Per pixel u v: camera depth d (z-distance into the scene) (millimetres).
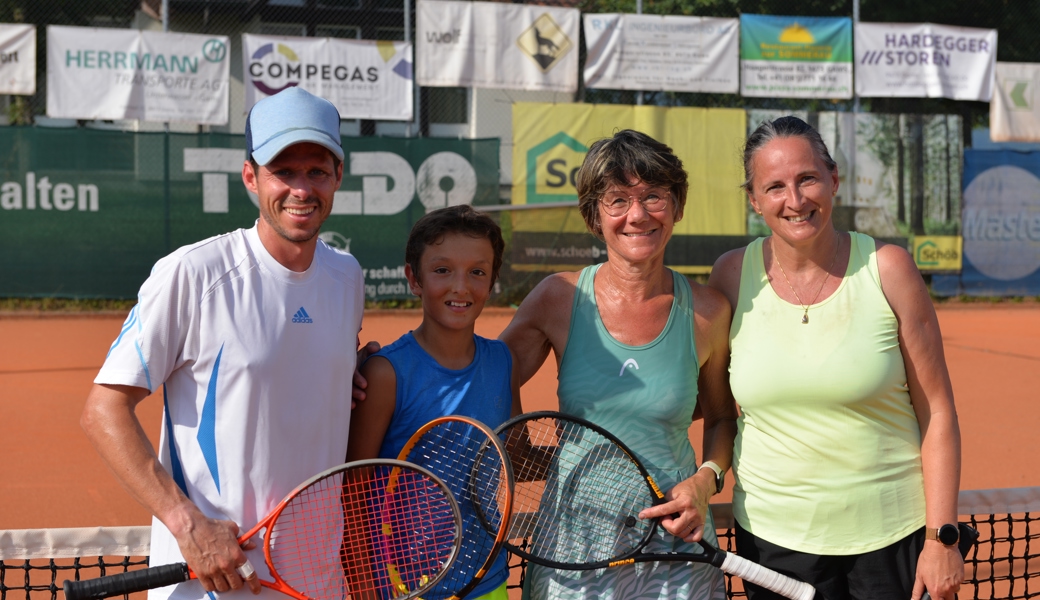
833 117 13398
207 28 15492
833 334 2111
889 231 13711
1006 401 7324
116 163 11922
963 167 13820
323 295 2020
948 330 11680
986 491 2795
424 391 2141
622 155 2104
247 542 1918
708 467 2244
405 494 2152
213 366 1904
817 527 2129
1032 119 13969
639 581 2215
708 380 2357
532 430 2977
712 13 15031
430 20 12141
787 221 2107
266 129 1896
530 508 2332
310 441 1986
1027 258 14102
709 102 14227
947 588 2049
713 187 13062
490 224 2162
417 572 2154
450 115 14945
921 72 13391
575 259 12883
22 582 3326
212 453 1919
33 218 11836
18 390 7625
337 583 2053
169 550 1969
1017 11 15633
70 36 11523
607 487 2178
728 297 2295
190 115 11898
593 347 2195
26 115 13852
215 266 1920
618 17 12594
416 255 2164
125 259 12062
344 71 12195
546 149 12727
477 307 2154
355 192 12422
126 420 1859
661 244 2141
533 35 12398
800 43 13117
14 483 4977
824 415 2117
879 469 2115
